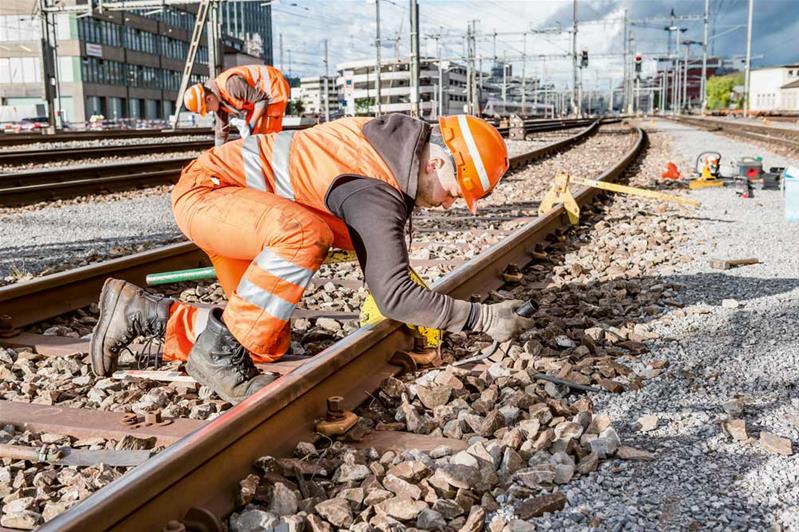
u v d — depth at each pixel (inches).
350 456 102.9
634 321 179.2
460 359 153.6
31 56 2950.3
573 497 96.8
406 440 113.2
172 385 137.6
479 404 124.2
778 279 216.2
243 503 91.5
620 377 140.1
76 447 113.3
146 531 79.3
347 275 233.6
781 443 110.0
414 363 143.1
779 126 1590.8
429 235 305.9
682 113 4340.6
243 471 95.9
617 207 389.4
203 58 3897.6
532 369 143.3
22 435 115.6
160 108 3558.1
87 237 311.1
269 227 124.0
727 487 99.4
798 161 721.0
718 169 483.5
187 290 212.5
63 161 668.7
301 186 128.0
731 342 160.4
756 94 5851.4
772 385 135.8
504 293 203.6
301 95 5246.1
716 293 203.0
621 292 201.5
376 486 96.7
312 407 113.7
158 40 3476.9
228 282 145.6
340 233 134.6
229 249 131.7
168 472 82.1
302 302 196.4
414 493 94.7
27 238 305.7
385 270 117.3
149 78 3425.2
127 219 362.0
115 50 3139.8
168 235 320.2
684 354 154.0
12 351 155.9
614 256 256.5
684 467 105.6
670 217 345.7
